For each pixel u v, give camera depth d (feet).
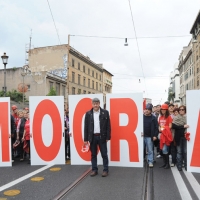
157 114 31.22
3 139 24.59
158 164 24.41
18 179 19.36
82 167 23.34
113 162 23.56
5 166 24.34
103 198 14.88
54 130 24.91
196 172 21.03
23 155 27.37
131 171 21.48
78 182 18.24
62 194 15.56
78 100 24.50
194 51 145.89
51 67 137.28
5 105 24.82
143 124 23.35
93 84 179.11
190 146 21.26
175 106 28.12
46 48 138.62
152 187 16.90
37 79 117.80
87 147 24.06
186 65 180.45
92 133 20.24
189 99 21.44
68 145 28.53
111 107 23.66
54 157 24.84
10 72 119.85
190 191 16.07
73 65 145.18
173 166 23.50
